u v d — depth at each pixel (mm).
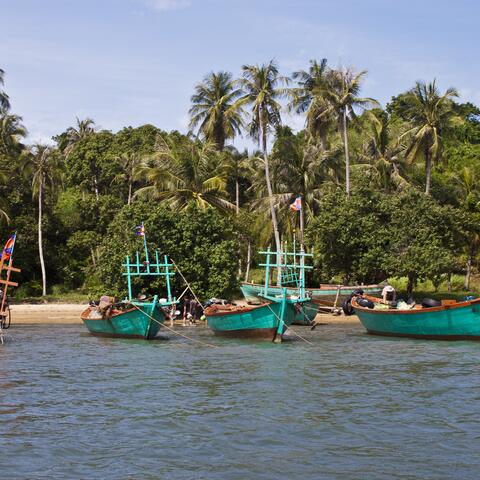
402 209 48250
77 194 64812
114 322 33656
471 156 73875
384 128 59625
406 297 51281
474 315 30203
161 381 22281
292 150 53312
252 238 56469
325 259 49531
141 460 14297
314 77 53875
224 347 30688
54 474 13523
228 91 64500
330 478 13281
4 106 66438
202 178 53281
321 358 27203
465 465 13898
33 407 18641
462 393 20234
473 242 55281
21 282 58781
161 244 42469
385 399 19469
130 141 73188
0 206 55219
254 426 16688
